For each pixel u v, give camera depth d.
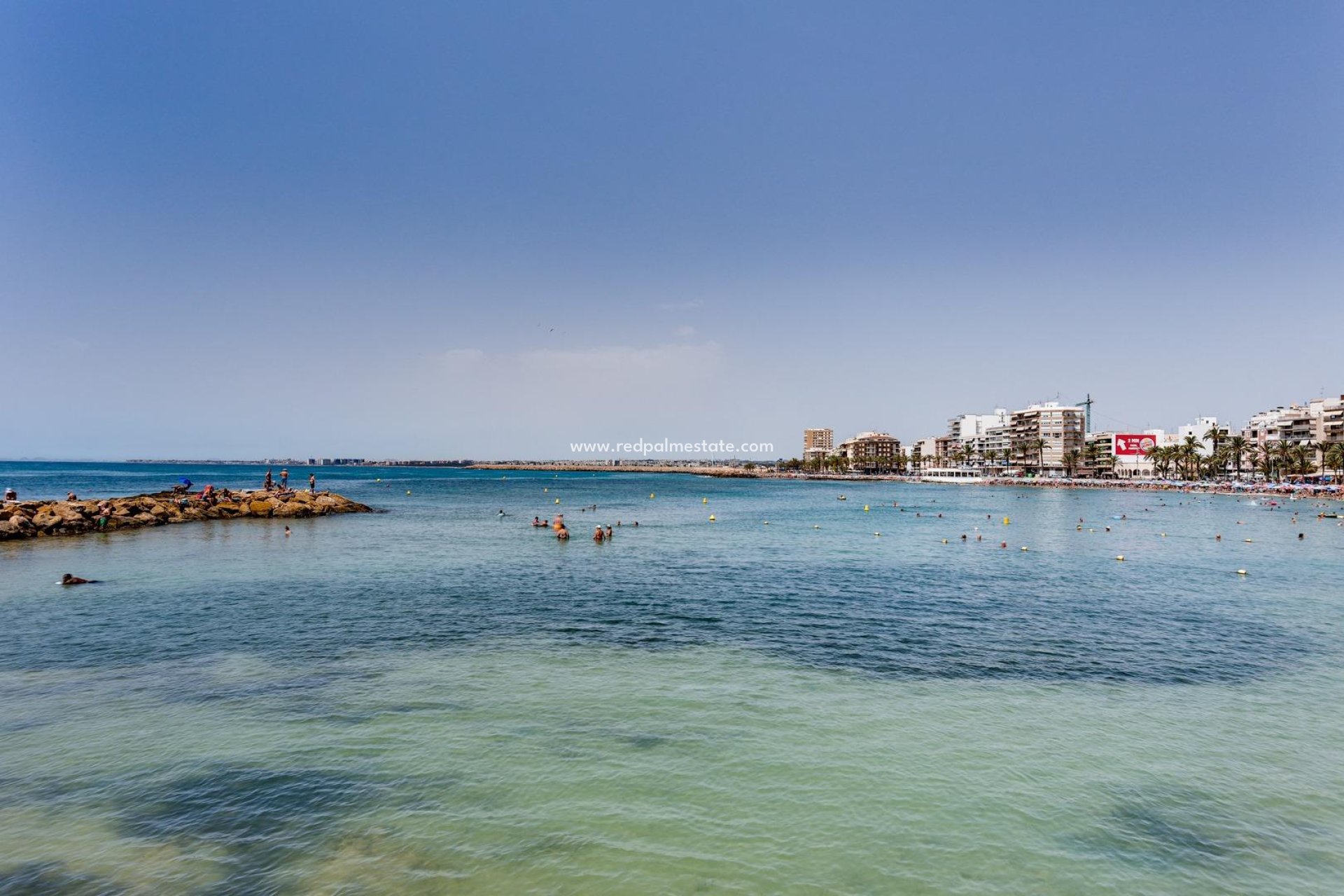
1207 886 12.76
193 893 12.12
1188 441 195.00
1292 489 151.50
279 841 13.67
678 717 19.91
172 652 25.61
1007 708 20.94
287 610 32.31
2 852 13.18
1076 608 35.19
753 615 32.62
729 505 120.31
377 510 95.75
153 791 15.41
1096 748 18.16
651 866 13.01
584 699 21.27
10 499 66.88
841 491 191.62
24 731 18.42
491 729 18.91
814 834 14.12
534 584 39.66
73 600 34.06
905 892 12.44
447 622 30.66
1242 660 26.05
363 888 12.31
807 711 20.45
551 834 13.97
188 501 77.94
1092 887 12.67
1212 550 60.06
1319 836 14.31
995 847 13.80
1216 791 16.03
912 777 16.48
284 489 102.56
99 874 12.59
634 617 31.91
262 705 20.42
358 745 17.78
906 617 32.59
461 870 12.82
